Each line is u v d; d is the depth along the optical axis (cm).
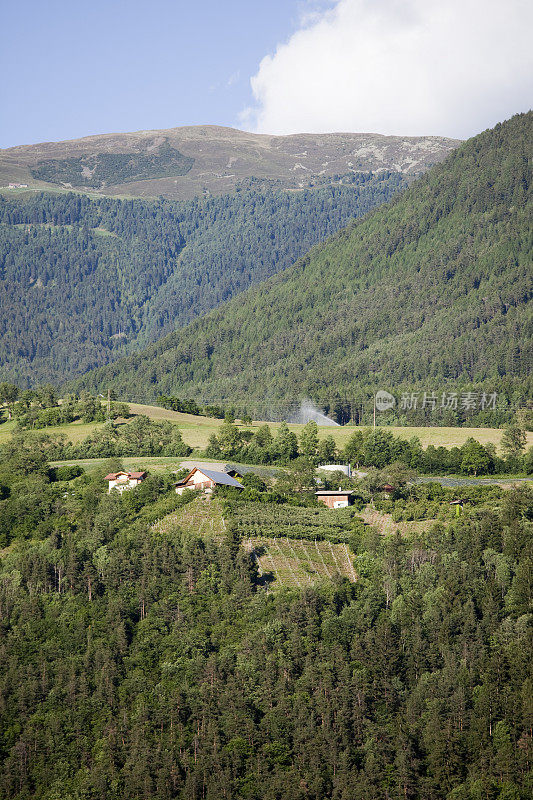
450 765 16038
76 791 16300
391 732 16462
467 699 16788
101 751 16750
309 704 16738
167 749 16575
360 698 16738
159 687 17525
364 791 15625
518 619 17925
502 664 17100
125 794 16138
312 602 18400
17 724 17425
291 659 17500
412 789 15850
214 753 16412
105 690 17662
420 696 16825
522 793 15538
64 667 18212
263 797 15750
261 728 16650
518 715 16425
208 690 17262
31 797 16412
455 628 18012
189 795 15988
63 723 17362
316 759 16062
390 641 17625
